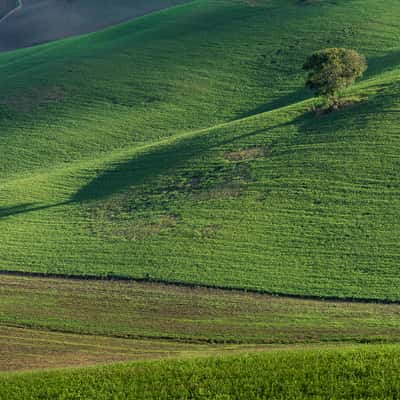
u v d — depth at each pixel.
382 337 123.44
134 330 134.62
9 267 171.75
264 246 168.88
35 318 142.62
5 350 126.38
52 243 184.38
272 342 125.44
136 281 159.62
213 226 181.88
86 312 144.75
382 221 171.50
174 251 171.50
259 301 145.12
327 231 171.12
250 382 81.94
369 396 77.50
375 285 146.38
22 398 82.69
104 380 85.94
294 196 190.75
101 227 192.25
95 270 166.62
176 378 84.88
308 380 81.25
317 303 142.12
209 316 139.25
